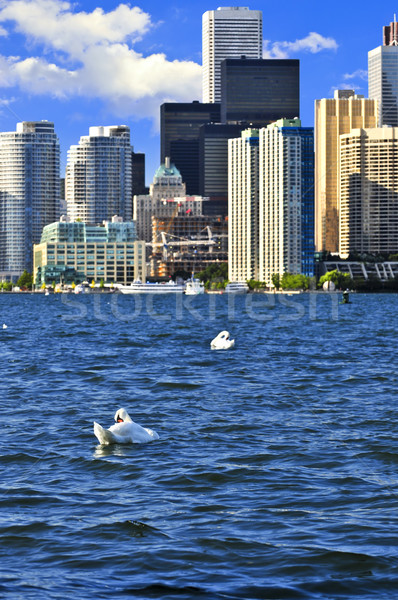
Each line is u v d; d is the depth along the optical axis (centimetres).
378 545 2994
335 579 2706
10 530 3180
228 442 4619
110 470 4028
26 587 2642
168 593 2594
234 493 3647
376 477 3881
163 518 3309
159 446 4528
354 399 6072
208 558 2886
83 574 2755
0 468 4084
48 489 3719
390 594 2592
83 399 6122
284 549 2961
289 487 3728
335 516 3319
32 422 5212
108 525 3228
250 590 2619
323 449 4438
